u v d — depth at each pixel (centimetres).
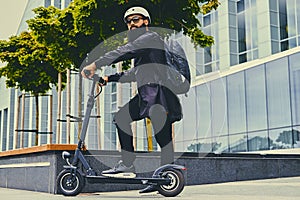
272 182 562
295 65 1475
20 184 473
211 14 1856
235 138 1617
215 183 549
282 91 1514
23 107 756
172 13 565
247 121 1625
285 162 674
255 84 1617
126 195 355
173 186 329
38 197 338
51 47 606
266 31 1642
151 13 538
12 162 501
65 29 602
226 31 1770
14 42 788
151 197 328
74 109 579
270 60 1573
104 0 534
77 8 550
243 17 1762
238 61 1764
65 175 342
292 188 433
